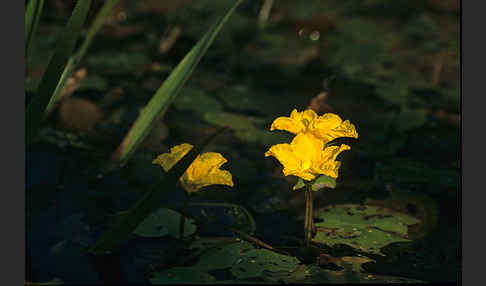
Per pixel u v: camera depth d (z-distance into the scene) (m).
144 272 0.58
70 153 0.67
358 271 0.59
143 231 0.60
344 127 0.58
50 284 0.57
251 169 0.67
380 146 0.69
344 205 0.63
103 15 0.62
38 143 0.67
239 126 0.70
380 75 0.78
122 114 0.71
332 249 0.60
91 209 0.62
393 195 0.64
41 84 0.59
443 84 0.77
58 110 0.71
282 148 0.57
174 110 0.72
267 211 0.63
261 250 0.59
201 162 0.58
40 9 0.60
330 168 0.57
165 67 0.77
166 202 0.63
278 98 0.74
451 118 0.72
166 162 0.59
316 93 0.75
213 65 0.78
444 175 0.66
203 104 0.72
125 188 0.64
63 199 0.63
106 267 0.58
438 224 0.62
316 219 0.62
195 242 0.60
